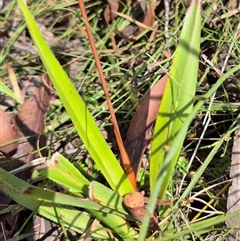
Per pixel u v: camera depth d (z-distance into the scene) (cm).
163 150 32
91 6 56
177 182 40
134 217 34
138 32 53
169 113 31
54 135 45
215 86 25
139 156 36
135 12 54
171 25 52
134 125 37
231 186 37
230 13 47
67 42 54
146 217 20
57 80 29
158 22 52
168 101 32
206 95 25
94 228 35
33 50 54
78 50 53
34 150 43
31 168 40
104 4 55
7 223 40
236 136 39
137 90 46
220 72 43
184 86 31
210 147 42
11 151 43
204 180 41
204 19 48
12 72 43
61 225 36
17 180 30
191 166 42
